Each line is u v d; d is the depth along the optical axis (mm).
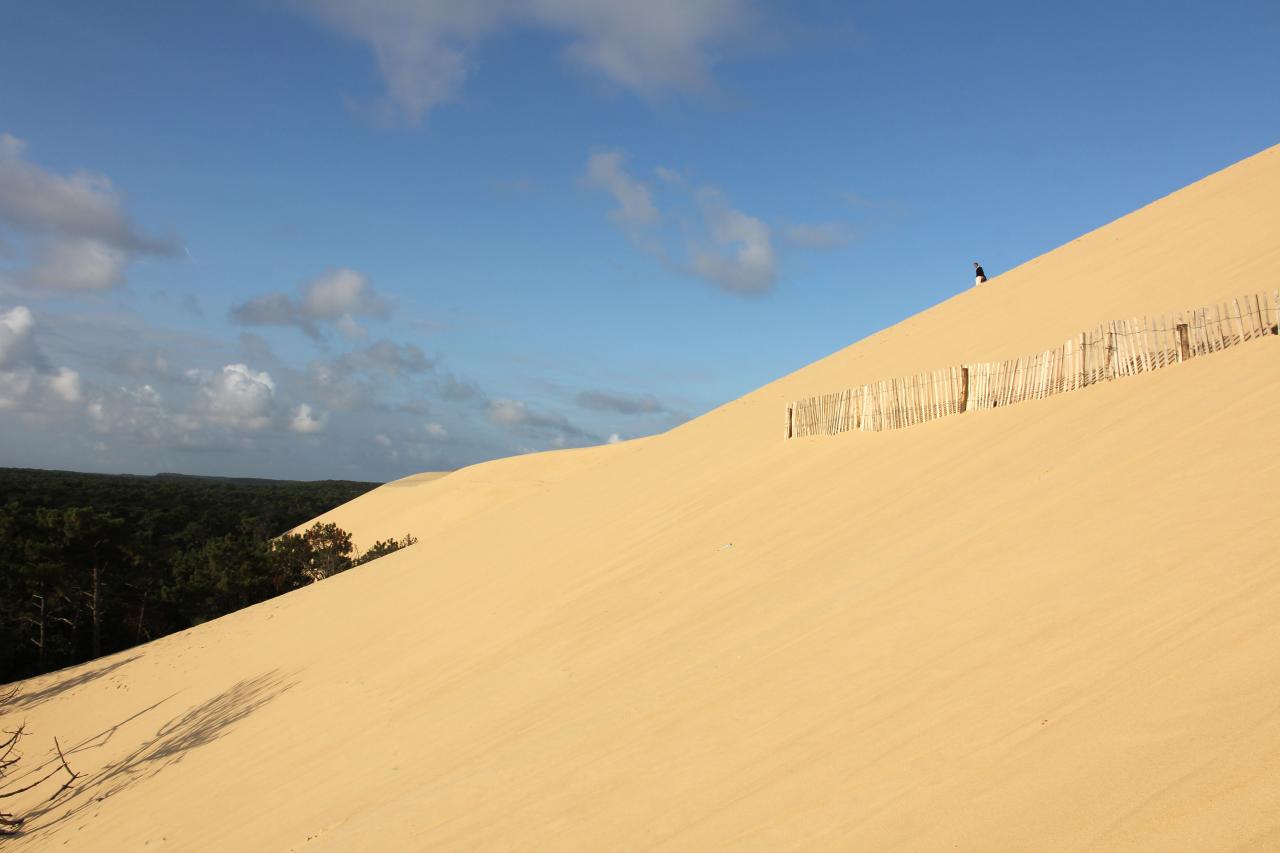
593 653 9477
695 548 12297
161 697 19203
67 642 38906
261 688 16141
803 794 4625
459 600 16578
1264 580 4547
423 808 7055
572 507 21938
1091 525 6469
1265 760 3227
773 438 18906
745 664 7035
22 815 13625
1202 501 5938
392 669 13359
